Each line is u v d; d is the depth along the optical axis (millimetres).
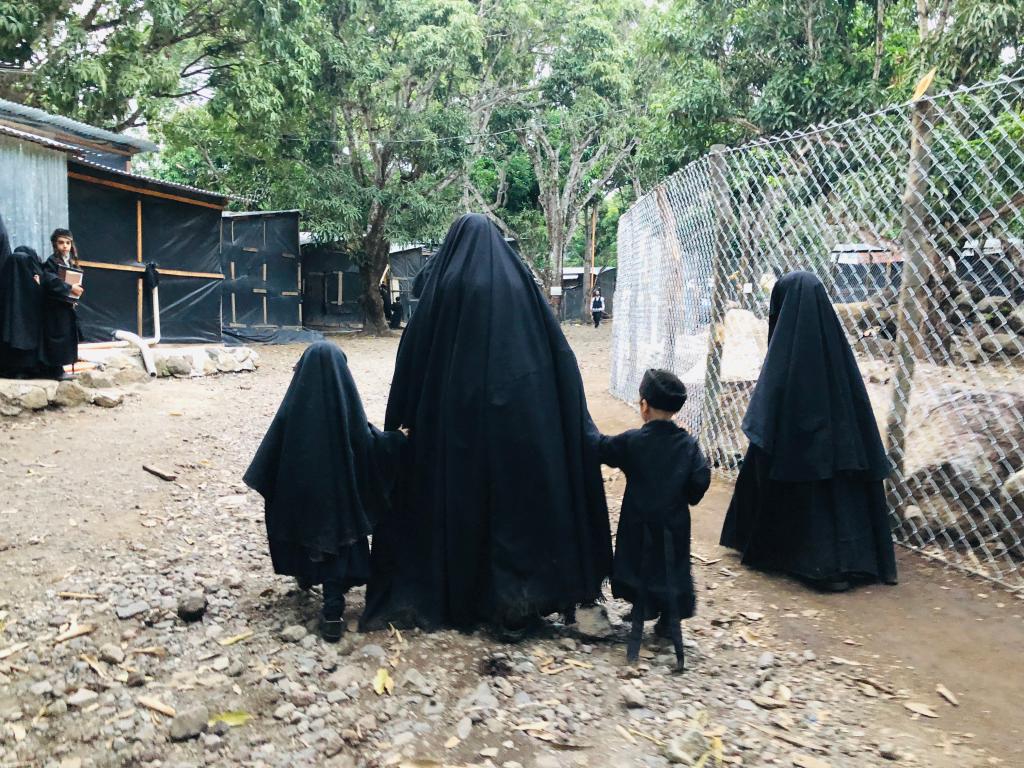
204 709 2871
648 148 15953
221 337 13664
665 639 3547
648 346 8609
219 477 6215
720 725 2826
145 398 9109
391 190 21516
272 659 3297
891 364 5328
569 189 27109
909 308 4539
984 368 5199
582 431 3652
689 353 7195
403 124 21062
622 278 10102
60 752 2641
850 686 3121
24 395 7707
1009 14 8828
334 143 20922
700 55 14383
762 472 4238
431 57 20000
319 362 3537
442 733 2785
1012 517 4367
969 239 4910
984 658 3305
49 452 6477
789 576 4344
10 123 12219
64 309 8156
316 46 18500
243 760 2613
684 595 3355
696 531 5086
